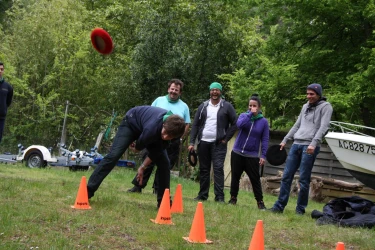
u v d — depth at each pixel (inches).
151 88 641.6
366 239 223.0
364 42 621.9
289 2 644.7
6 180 297.6
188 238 193.5
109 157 237.9
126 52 810.8
